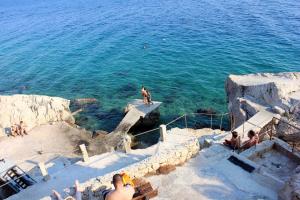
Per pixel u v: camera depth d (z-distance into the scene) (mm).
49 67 49062
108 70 45969
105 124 34469
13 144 31188
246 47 45844
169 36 54438
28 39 61969
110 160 21016
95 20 70062
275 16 56188
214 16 61375
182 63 44688
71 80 44625
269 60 41500
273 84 25719
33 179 23406
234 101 28547
